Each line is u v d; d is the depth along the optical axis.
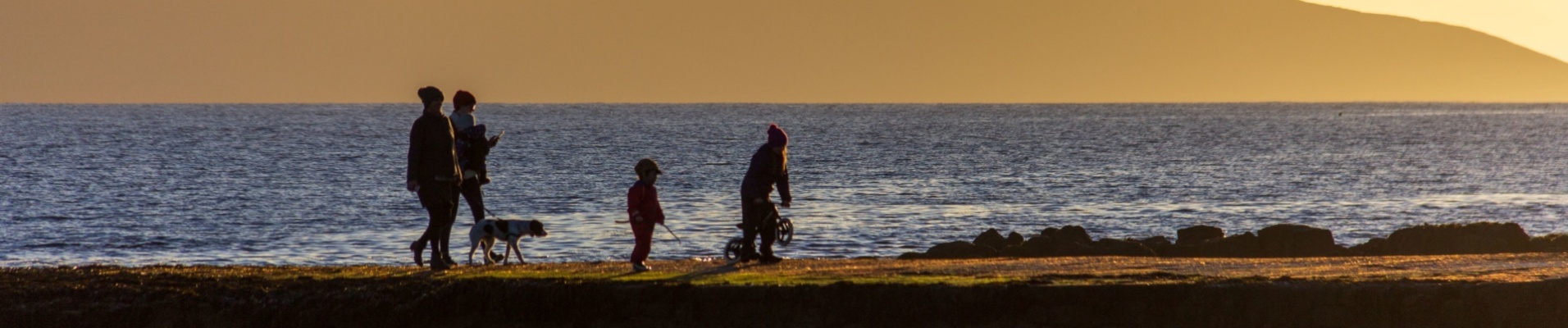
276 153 131.75
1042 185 87.00
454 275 20.50
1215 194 81.19
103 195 74.94
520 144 165.38
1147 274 20.41
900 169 106.44
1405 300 18.81
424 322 18.84
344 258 45.84
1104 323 18.77
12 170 98.69
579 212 65.62
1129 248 32.97
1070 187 85.69
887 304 18.67
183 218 60.97
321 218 60.88
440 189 21.22
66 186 81.94
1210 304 18.80
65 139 167.88
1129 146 163.88
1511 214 68.50
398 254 46.81
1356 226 61.41
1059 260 23.97
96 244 51.16
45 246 50.38
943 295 18.70
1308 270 21.41
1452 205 73.50
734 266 22.16
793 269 21.45
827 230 55.44
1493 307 18.77
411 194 75.06
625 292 18.83
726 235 52.03
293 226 57.12
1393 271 21.30
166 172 97.62
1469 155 138.25
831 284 19.00
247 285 19.84
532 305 18.73
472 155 22.86
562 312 18.73
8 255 47.81
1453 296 18.84
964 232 56.28
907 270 21.22
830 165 112.38
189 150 138.38
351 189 80.81
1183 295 18.84
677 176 96.62
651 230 21.33
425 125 21.11
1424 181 94.75
